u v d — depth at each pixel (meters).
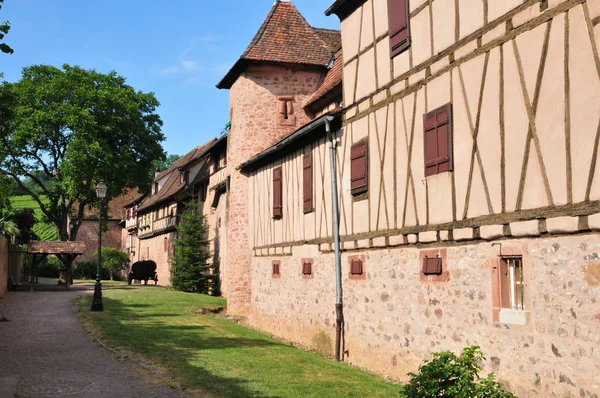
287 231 15.56
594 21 6.48
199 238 29.67
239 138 19.77
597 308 6.37
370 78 11.46
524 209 7.41
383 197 10.84
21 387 8.24
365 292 11.50
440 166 9.12
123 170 31.44
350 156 12.09
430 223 9.38
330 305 12.98
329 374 10.29
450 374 6.70
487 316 8.08
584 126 6.57
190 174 35.44
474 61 8.44
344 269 12.38
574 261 6.69
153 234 43.03
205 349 12.05
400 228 10.24
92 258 52.81
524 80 7.48
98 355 10.78
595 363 6.35
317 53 19.98
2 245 24.38
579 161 6.62
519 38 7.59
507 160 7.72
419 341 9.67
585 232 6.55
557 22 6.99
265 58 19.12
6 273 26.53
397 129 10.45
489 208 8.03
